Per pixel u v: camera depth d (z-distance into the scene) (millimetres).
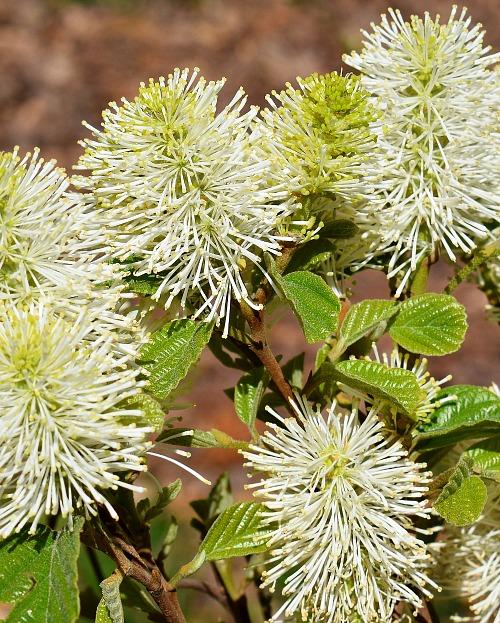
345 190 355
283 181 353
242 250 347
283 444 356
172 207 346
